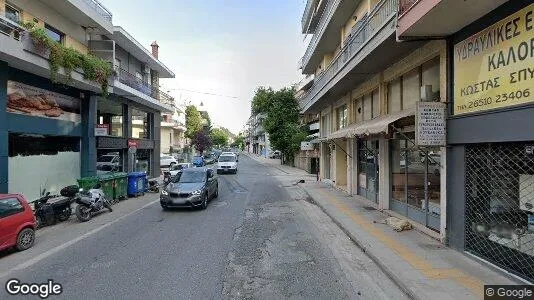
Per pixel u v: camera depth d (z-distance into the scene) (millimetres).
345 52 15047
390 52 10555
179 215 13453
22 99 14312
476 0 6363
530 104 5840
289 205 15867
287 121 46875
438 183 9273
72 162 18141
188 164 31969
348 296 5906
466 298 5539
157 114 31172
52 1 16141
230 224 11695
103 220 12680
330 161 25922
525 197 6309
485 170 7230
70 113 17766
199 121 75375
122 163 24500
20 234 8773
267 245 9070
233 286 6293
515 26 6211
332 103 22781
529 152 6199
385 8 10703
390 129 9719
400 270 6793
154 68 30891
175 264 7523
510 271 6477
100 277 6777
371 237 9375
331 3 17672
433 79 9469
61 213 12430
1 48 11547
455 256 7625
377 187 14727
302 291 6098
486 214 7227
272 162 61625
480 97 7141
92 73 16750
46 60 13930
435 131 8148
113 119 24234
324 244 9219
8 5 13992
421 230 9820
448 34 8125
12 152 14078
